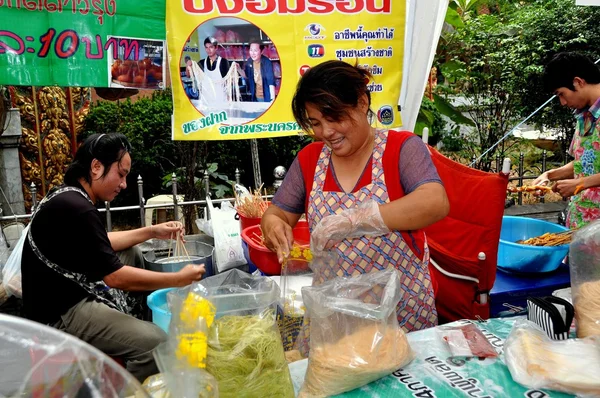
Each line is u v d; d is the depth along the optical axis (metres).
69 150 5.80
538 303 1.52
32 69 2.61
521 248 2.36
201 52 2.88
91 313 2.21
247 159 7.40
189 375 1.05
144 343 2.21
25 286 2.22
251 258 2.43
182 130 2.94
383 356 1.31
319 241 1.58
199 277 2.24
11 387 0.69
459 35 6.03
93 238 2.14
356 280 1.45
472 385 1.29
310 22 2.96
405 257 1.71
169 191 6.55
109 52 2.72
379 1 3.00
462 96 6.48
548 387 1.24
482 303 2.09
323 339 1.34
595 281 1.48
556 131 6.56
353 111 1.52
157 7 2.77
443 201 1.54
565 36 5.88
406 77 3.17
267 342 1.18
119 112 6.51
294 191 1.83
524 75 5.82
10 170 5.13
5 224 3.98
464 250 2.11
